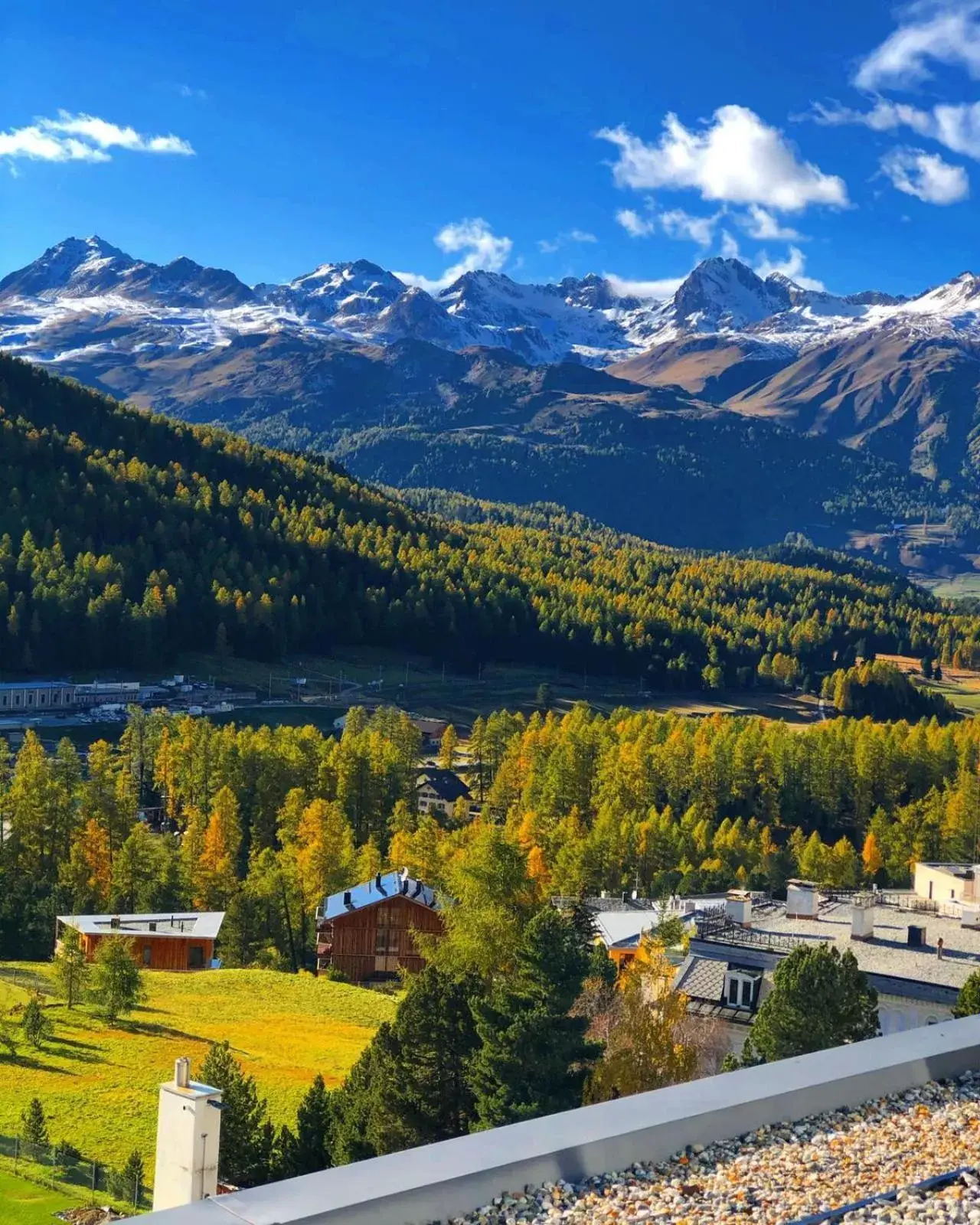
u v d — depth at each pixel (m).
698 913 62.09
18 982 79.75
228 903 105.81
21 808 120.31
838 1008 38.88
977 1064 16.81
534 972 40.00
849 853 131.38
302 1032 72.31
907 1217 12.56
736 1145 14.16
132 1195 42.53
